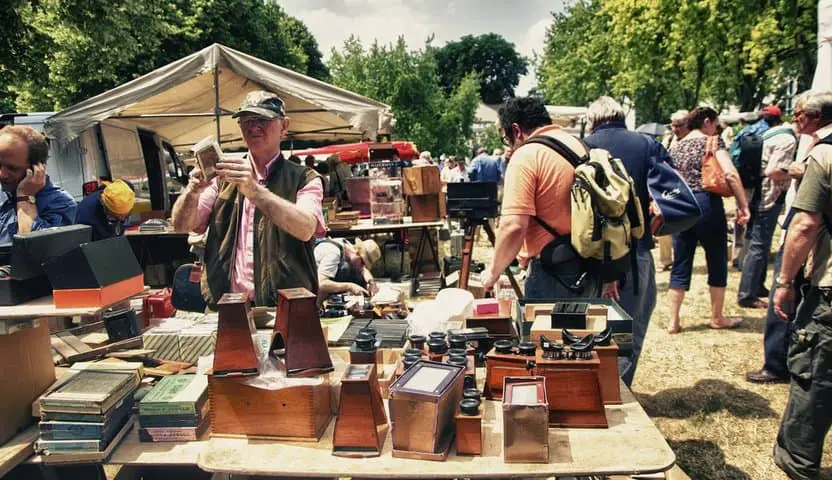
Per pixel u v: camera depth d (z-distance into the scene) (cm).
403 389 152
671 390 371
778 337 366
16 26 934
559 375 165
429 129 2653
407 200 632
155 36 1277
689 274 462
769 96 2203
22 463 176
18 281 170
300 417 163
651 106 2616
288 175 222
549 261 251
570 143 254
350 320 258
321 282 348
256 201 195
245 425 166
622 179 244
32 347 187
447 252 866
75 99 1642
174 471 220
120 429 179
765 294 539
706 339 453
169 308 284
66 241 185
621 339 198
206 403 185
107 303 170
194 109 772
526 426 146
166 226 652
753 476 277
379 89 2511
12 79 997
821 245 238
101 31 1046
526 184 246
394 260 590
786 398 352
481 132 3906
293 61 2498
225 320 164
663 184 288
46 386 195
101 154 673
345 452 155
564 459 148
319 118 883
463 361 181
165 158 896
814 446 256
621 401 181
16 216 249
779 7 1510
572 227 240
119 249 182
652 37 2003
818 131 266
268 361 172
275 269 222
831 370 242
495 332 223
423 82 2553
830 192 232
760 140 508
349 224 589
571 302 215
